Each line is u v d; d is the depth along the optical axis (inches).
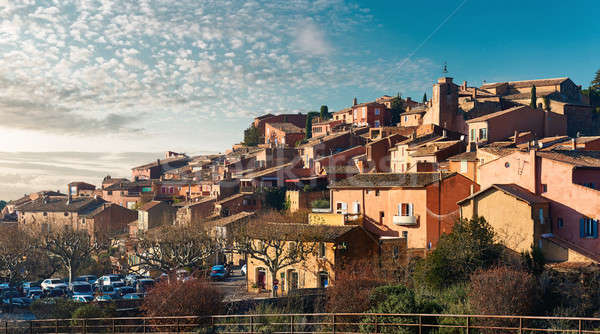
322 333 1238.9
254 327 1444.4
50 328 1640.0
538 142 2950.3
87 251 3501.5
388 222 2583.7
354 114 5359.3
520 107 3427.7
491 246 1879.9
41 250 3592.5
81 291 2810.0
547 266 1750.7
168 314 1551.4
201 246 2765.7
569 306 1497.3
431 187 2425.0
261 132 6397.6
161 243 2790.4
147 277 3090.6
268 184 4138.8
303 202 3612.2
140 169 6422.2
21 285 3186.5
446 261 1861.5
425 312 1378.0
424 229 2411.4
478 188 2496.3
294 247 2333.9
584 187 1884.8
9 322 1749.5
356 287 1653.5
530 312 1434.5
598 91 4852.4
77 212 4805.6
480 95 4473.4
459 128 4010.8
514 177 2154.3
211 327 1478.8
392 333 1252.5
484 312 1384.1
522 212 1927.9
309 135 5659.5
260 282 2566.4
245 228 2637.8
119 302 1812.3
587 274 1638.8
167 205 4303.6
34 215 5088.6
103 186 6510.8
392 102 5359.3
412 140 3508.9
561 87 4680.1
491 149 2628.0
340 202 2847.0
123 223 4736.7
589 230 1861.5
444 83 4045.3
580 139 2994.6
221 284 2733.8
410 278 1988.2
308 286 2311.8
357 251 2279.8
